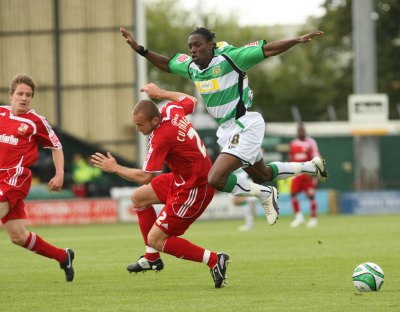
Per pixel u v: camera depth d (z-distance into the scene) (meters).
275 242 38.28
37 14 77.88
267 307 18.36
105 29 77.31
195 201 21.66
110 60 77.50
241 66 22.45
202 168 21.56
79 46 77.62
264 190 22.69
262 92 150.62
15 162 22.48
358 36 72.69
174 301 19.66
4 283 24.33
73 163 75.56
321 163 24.86
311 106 134.25
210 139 76.25
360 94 72.69
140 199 22.64
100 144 78.06
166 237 21.88
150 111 21.05
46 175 77.62
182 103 22.12
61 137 78.25
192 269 27.02
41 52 78.00
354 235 41.25
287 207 70.19
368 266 20.61
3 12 78.12
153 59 23.97
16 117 22.56
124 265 29.12
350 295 19.94
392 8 114.44
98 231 53.38
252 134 22.59
